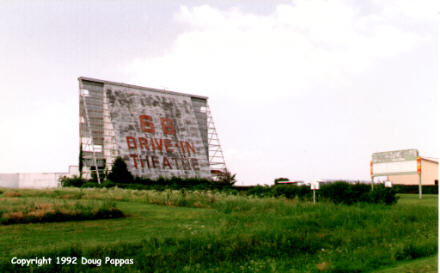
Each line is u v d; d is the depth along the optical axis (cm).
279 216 2288
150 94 9362
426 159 7619
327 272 1229
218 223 2050
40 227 1977
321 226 2011
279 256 1475
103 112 8319
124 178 7650
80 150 7719
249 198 3394
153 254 1368
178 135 9381
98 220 2286
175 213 2673
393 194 3219
